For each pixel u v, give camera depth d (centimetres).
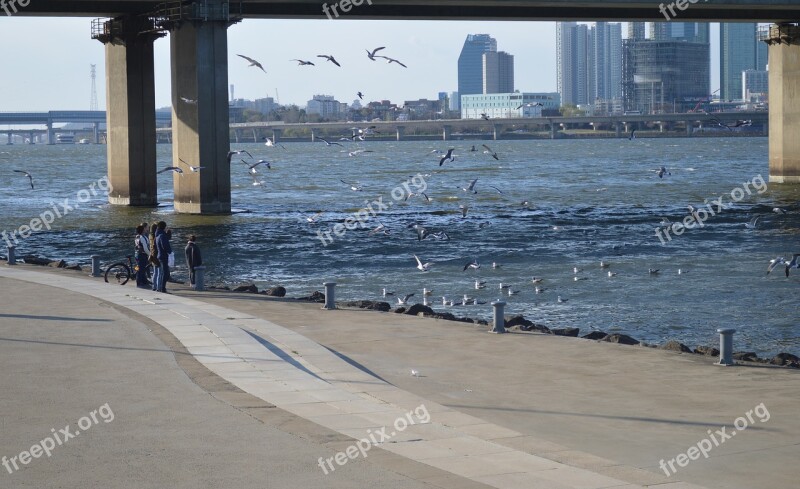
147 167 10438
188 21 9081
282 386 2072
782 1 10625
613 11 11050
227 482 1471
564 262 5609
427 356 2534
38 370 2194
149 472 1515
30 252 6475
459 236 7062
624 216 8588
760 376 2306
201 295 3625
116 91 10406
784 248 6128
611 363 2447
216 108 9119
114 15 10262
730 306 4147
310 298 3712
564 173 16362
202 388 2041
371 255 6050
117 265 4056
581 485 1467
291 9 9938
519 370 2372
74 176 17175
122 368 2216
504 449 1658
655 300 4306
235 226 7931
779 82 12494
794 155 12488
